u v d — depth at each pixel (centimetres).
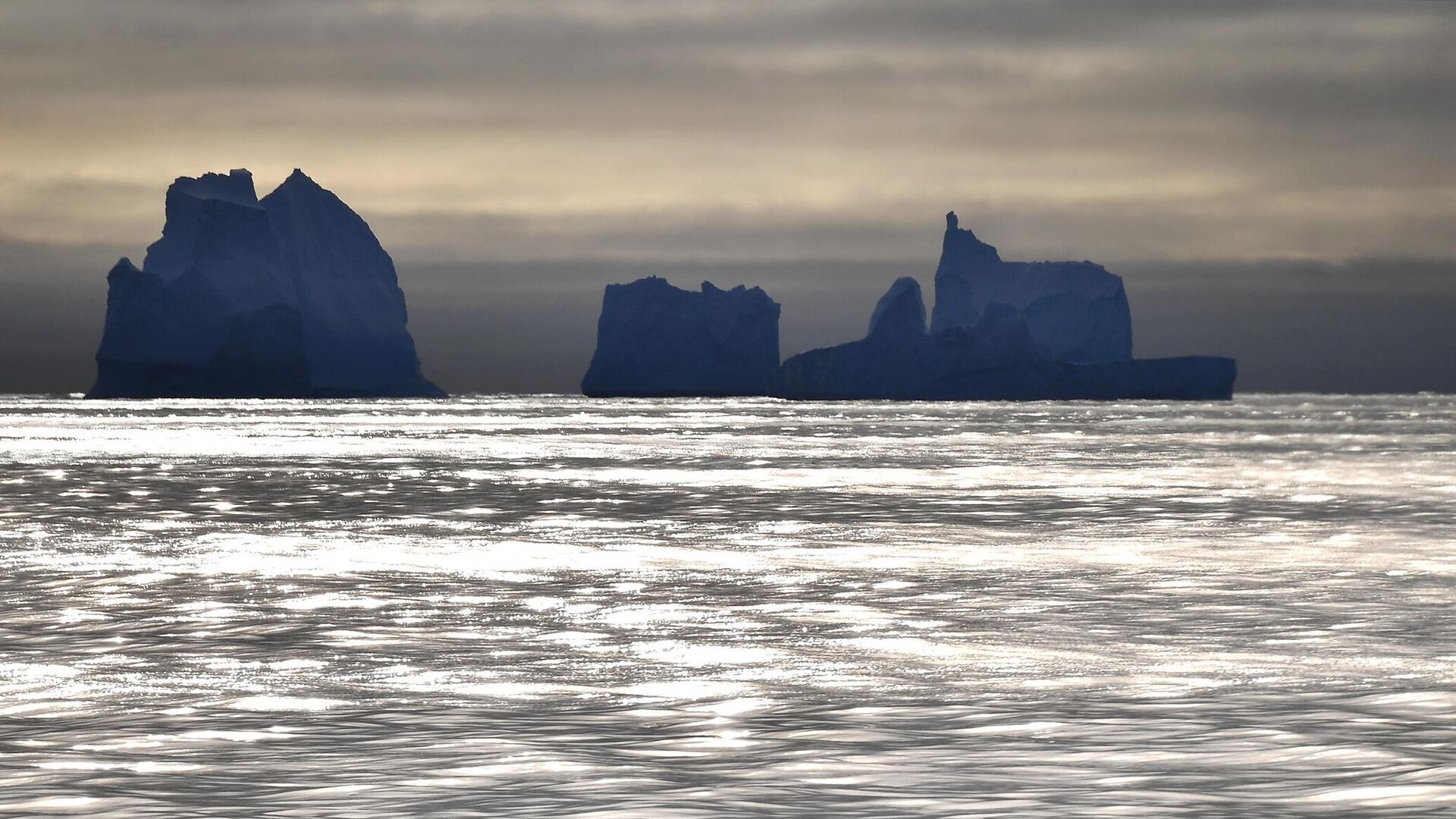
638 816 2931
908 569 8912
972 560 9469
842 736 3888
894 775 3347
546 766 3491
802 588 7894
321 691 4812
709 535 11450
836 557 9688
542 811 2983
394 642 5991
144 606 7150
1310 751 3566
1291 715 4147
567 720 4209
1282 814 2881
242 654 5653
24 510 14050
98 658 5566
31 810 3034
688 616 6769
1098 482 18938
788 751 3678
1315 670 5116
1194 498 15788
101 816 2969
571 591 7800
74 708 4481
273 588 7894
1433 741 3678
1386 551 9888
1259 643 5816
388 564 9194
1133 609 6969
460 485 18138
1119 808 2964
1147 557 9562
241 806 3058
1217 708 4300
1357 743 3656
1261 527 12056
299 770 3459
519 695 4706
